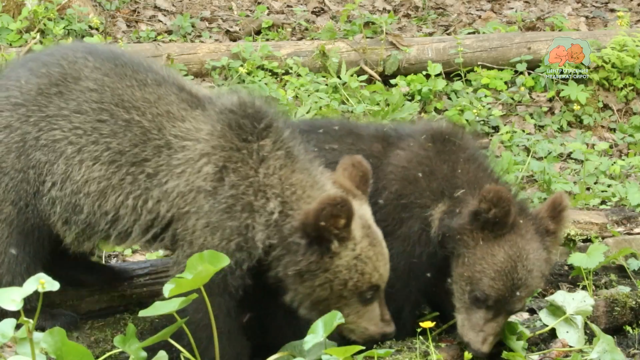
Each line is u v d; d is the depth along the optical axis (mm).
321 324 6926
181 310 7914
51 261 8922
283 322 8969
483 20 19875
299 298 7906
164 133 8000
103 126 8039
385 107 14211
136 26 17938
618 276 10172
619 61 16562
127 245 8211
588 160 13688
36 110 8086
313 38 17625
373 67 16109
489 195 8188
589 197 12133
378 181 9273
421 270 8953
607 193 12539
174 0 19500
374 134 9750
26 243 8195
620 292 9328
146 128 8023
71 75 8234
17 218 8078
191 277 6570
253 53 15664
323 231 7398
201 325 7801
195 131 7984
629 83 16500
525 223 8500
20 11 16359
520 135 14312
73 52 8445
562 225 8719
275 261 7789
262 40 17375
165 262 9602
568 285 10000
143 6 18953
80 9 16766
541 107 15789
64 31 16156
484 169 9328
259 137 7902
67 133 8031
